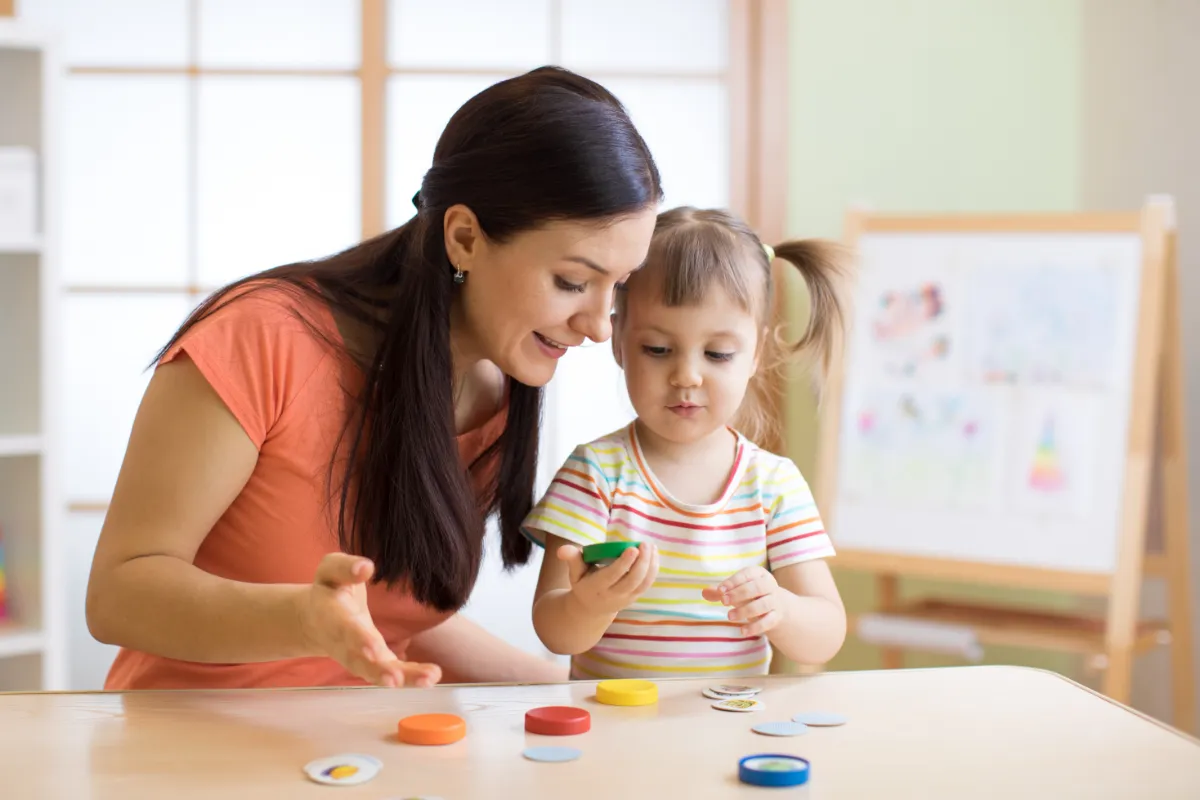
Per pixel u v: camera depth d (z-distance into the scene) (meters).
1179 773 0.69
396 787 0.65
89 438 2.85
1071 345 2.35
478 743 0.73
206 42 2.83
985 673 0.91
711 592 0.97
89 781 0.66
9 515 2.34
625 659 1.14
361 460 1.03
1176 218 2.62
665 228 1.18
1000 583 2.34
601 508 1.17
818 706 0.82
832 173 2.82
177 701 0.82
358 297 1.09
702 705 0.83
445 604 1.08
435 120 2.85
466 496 1.05
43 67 2.22
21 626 2.28
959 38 2.82
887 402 2.50
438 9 2.85
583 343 1.04
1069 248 2.38
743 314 1.15
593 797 0.64
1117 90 2.73
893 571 2.45
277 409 1.00
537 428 1.19
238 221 2.85
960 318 2.46
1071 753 0.72
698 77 2.86
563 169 0.94
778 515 1.19
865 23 2.81
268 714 0.79
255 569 1.04
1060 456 2.33
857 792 0.66
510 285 0.98
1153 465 2.42
